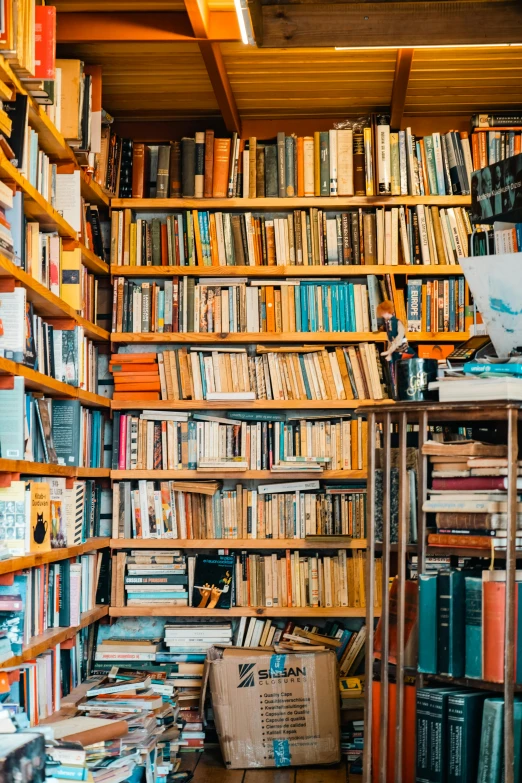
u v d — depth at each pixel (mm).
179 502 5277
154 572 5258
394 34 4398
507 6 4375
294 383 5344
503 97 5383
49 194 4426
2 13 3359
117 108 5527
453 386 3084
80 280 4727
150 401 5332
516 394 2967
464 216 5383
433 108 5523
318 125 5680
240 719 4641
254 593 5199
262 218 5477
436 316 5352
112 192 5445
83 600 4898
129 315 5445
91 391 5172
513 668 2818
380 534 3424
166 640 5152
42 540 3957
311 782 4348
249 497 5273
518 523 2980
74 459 4641
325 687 4695
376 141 5414
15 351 3707
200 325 5410
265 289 5414
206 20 4348
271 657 4715
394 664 3268
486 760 2820
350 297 5398
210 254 5449
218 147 5469
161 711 4055
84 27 4457
